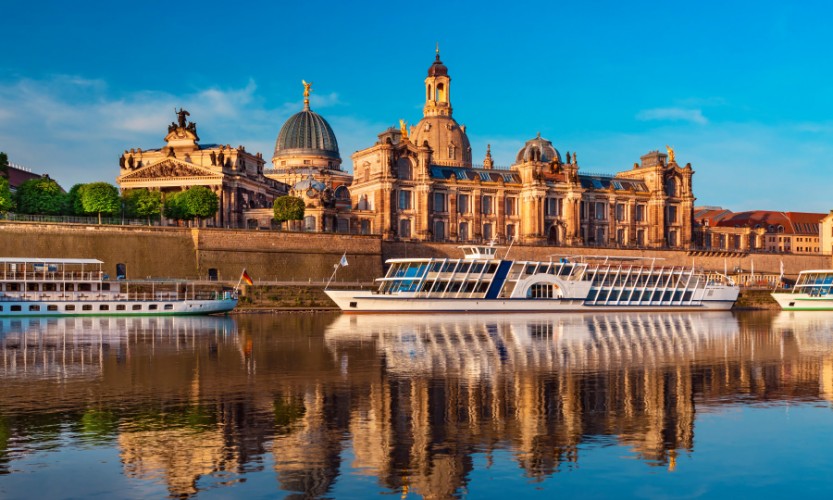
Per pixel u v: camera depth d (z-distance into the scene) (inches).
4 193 6102.4
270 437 1724.9
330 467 1533.0
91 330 3885.3
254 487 1428.4
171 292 5388.8
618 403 2068.2
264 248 6378.0
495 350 3142.2
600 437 1737.2
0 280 4680.1
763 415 1942.7
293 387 2281.0
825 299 6407.5
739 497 1405.0
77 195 6589.6
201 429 1788.9
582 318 5093.5
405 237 7711.6
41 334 3668.8
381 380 2399.1
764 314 5930.1
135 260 5989.2
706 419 1899.6
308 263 6535.4
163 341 3415.4
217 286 5767.7
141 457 1587.1
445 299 5378.9
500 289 5497.1
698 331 4163.4
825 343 3516.2
